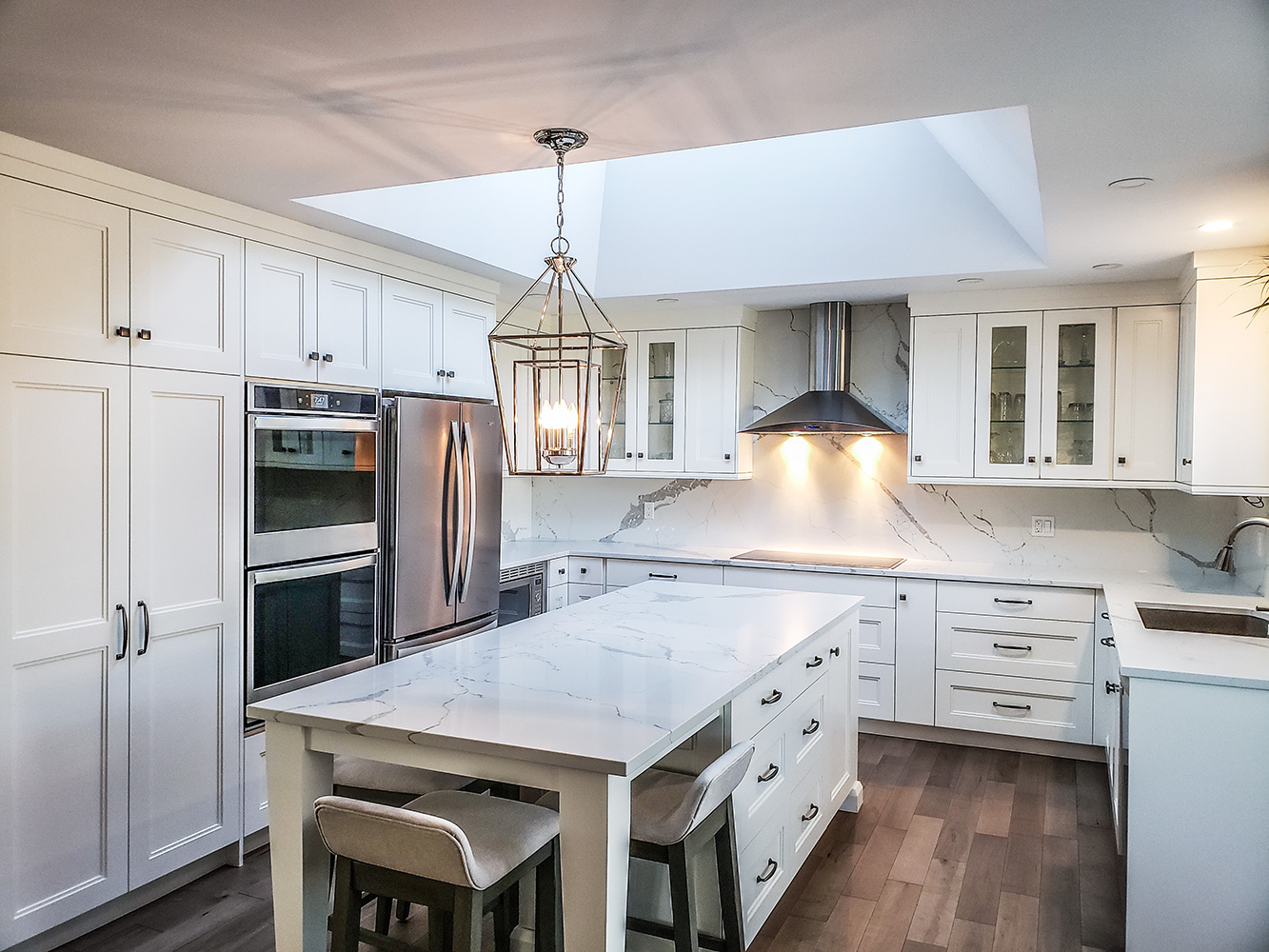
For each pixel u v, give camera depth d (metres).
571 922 1.83
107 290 2.70
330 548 3.49
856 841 3.46
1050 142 2.38
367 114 2.27
